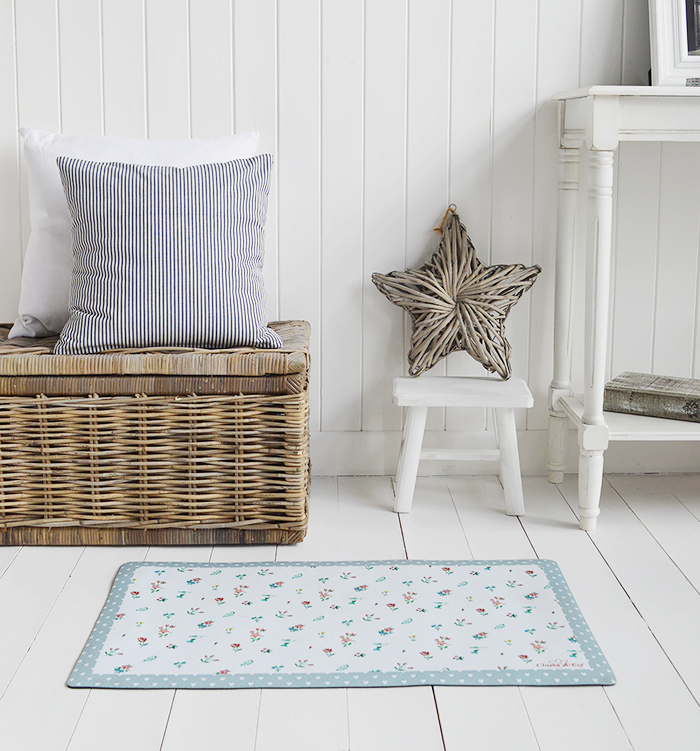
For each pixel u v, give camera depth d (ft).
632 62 6.85
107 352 5.74
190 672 4.37
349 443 7.36
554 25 6.79
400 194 7.00
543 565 5.54
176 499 5.82
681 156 7.00
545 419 7.38
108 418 5.66
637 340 7.30
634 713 4.06
